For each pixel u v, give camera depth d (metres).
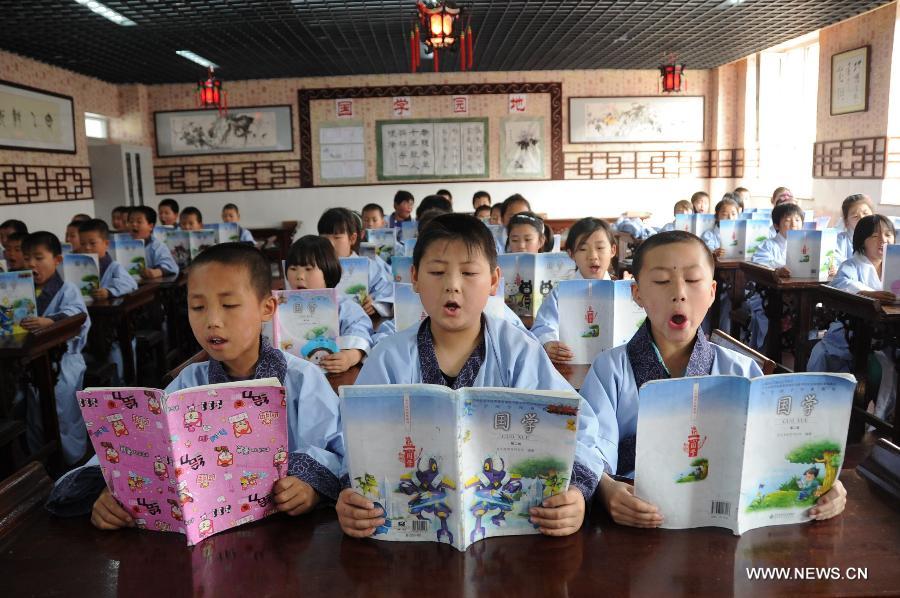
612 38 7.72
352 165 10.07
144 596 1.00
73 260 4.09
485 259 1.37
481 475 1.12
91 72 8.59
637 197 10.16
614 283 2.44
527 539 1.12
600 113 9.98
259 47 7.62
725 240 5.52
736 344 1.91
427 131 10.02
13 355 2.78
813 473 1.13
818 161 7.87
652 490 1.14
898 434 3.03
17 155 7.26
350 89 9.91
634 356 1.62
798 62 8.78
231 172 10.05
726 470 1.12
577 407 1.06
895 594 0.97
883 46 6.67
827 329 4.04
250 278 1.45
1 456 2.73
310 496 1.24
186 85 9.85
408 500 1.12
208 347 1.43
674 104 10.01
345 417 1.11
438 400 1.07
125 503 1.19
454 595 0.98
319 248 2.85
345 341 2.55
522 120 10.00
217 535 1.17
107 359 3.96
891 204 6.62
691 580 1.00
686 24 7.10
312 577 1.03
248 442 1.18
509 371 1.42
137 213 5.77
